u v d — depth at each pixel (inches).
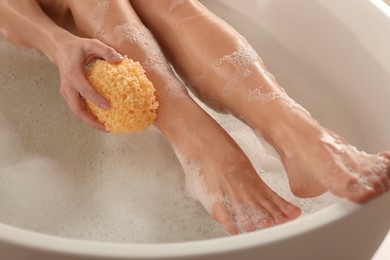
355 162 40.8
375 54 51.9
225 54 47.1
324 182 41.1
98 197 47.9
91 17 49.9
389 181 40.2
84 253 34.6
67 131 52.2
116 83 44.4
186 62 49.2
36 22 50.5
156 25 50.9
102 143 51.4
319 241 38.8
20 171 49.1
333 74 55.2
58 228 45.8
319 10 55.3
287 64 57.2
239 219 43.1
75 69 46.3
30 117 52.9
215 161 44.8
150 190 48.5
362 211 39.5
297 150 42.6
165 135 47.4
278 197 43.5
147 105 45.3
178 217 47.1
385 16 51.6
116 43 48.8
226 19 60.3
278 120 43.9
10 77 55.6
